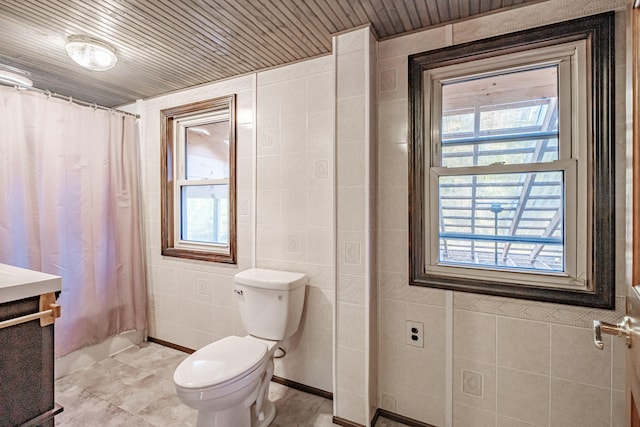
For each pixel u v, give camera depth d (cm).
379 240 173
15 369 92
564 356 136
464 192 158
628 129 75
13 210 188
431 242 164
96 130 233
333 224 169
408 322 167
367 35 157
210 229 247
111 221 244
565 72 136
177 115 250
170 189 258
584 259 133
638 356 67
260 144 211
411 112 161
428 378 163
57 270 208
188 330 249
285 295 177
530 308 141
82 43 166
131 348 257
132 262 258
